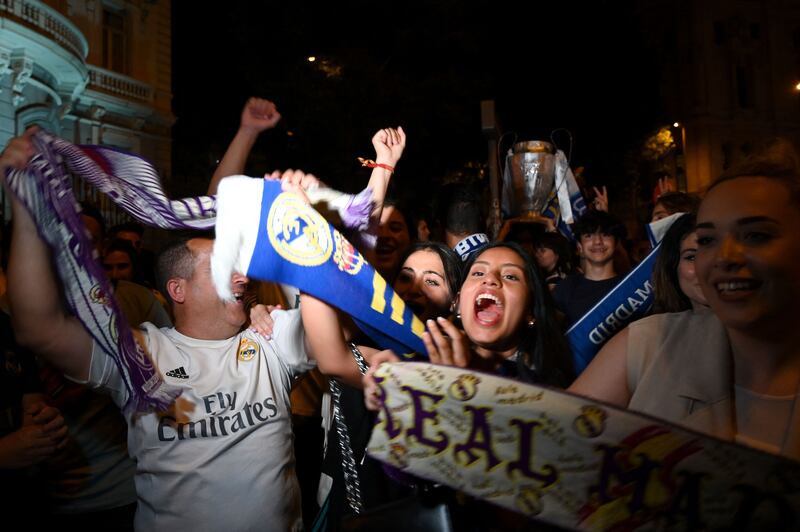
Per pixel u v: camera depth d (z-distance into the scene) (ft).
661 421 4.79
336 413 7.97
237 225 6.57
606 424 4.97
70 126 59.72
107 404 9.93
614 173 93.45
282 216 6.70
